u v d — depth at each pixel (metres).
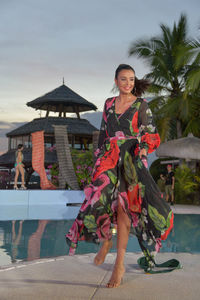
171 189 13.48
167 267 3.12
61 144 13.87
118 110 2.79
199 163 18.14
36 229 6.05
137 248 4.49
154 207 2.64
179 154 15.58
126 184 2.68
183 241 5.11
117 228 2.64
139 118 2.77
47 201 12.62
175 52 19.31
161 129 19.62
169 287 2.51
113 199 2.65
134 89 2.99
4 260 3.64
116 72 2.85
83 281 2.66
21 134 25.98
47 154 23.45
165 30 20.12
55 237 5.24
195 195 15.02
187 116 18.72
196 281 2.68
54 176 15.47
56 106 27.56
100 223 2.56
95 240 2.56
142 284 2.59
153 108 19.73
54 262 3.32
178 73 20.05
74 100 25.42
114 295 2.32
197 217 8.80
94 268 3.10
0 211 9.47
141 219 2.70
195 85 16.75
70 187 14.14
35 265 3.19
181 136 19.91
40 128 24.75
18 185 21.33
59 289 2.44
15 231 5.79
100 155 2.77
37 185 21.83
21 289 2.43
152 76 20.06
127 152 2.69
